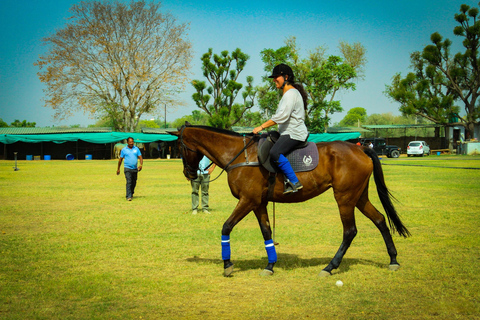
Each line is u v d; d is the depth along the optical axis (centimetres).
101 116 5025
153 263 614
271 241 571
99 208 1170
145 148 5303
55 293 482
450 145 5784
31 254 660
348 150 573
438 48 5322
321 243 739
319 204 1236
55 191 1597
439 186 1650
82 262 616
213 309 434
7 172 2656
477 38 5250
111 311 429
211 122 4734
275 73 570
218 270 579
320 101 5219
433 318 409
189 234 818
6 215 1042
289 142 547
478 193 1420
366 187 588
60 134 4881
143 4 4828
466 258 622
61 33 4688
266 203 587
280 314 420
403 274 549
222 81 4978
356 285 507
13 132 5272
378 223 588
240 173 563
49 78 4644
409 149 5219
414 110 5162
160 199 1375
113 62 4909
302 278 540
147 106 5153
